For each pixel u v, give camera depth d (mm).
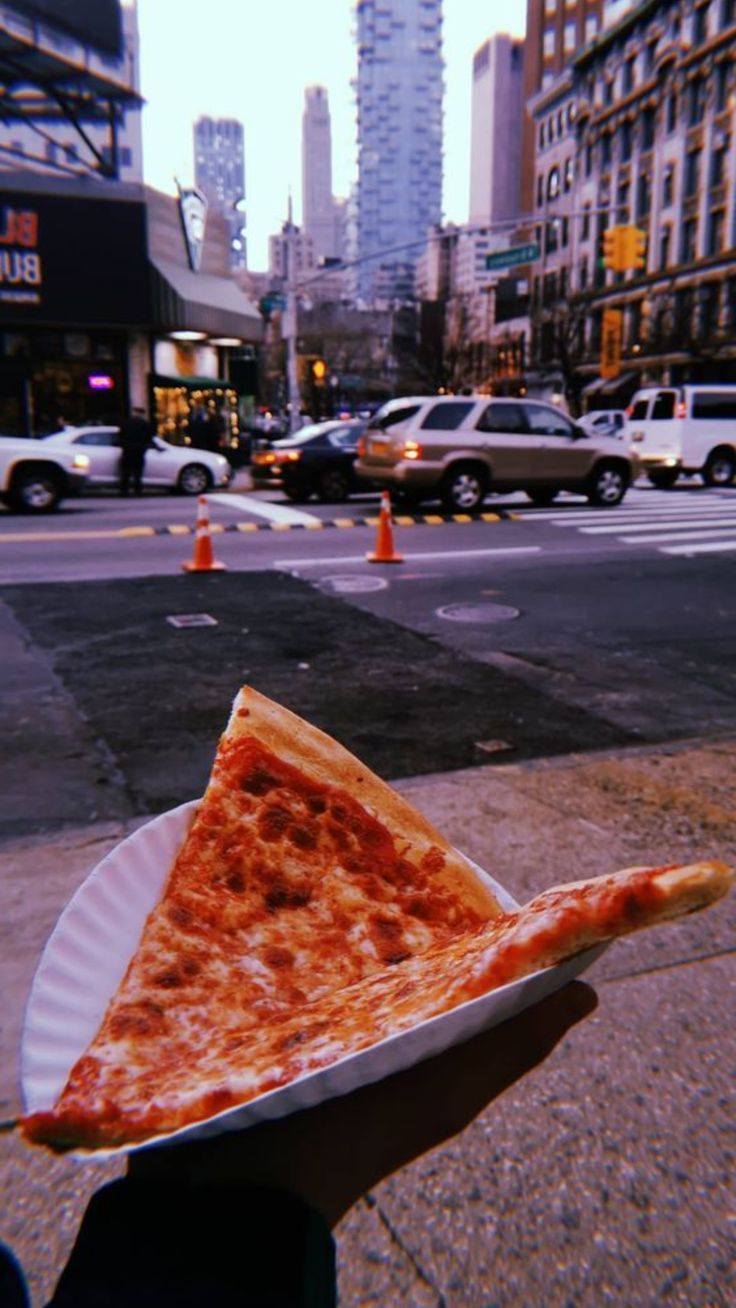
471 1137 2025
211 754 4586
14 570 10133
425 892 585
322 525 13859
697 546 11859
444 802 3910
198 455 20000
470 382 76750
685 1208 1845
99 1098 392
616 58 52812
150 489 20672
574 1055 2291
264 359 74250
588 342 56750
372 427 16094
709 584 9477
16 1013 2430
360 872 584
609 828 3648
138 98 27094
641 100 50562
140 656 6527
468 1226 1800
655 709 5473
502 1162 1957
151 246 24250
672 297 48531
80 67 25188
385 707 5445
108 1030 452
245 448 28594
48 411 24531
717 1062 2271
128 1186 425
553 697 5691
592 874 3260
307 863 583
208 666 6285
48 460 15617
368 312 97562
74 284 23281
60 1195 1883
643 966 2680
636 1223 1809
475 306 100875
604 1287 1674
